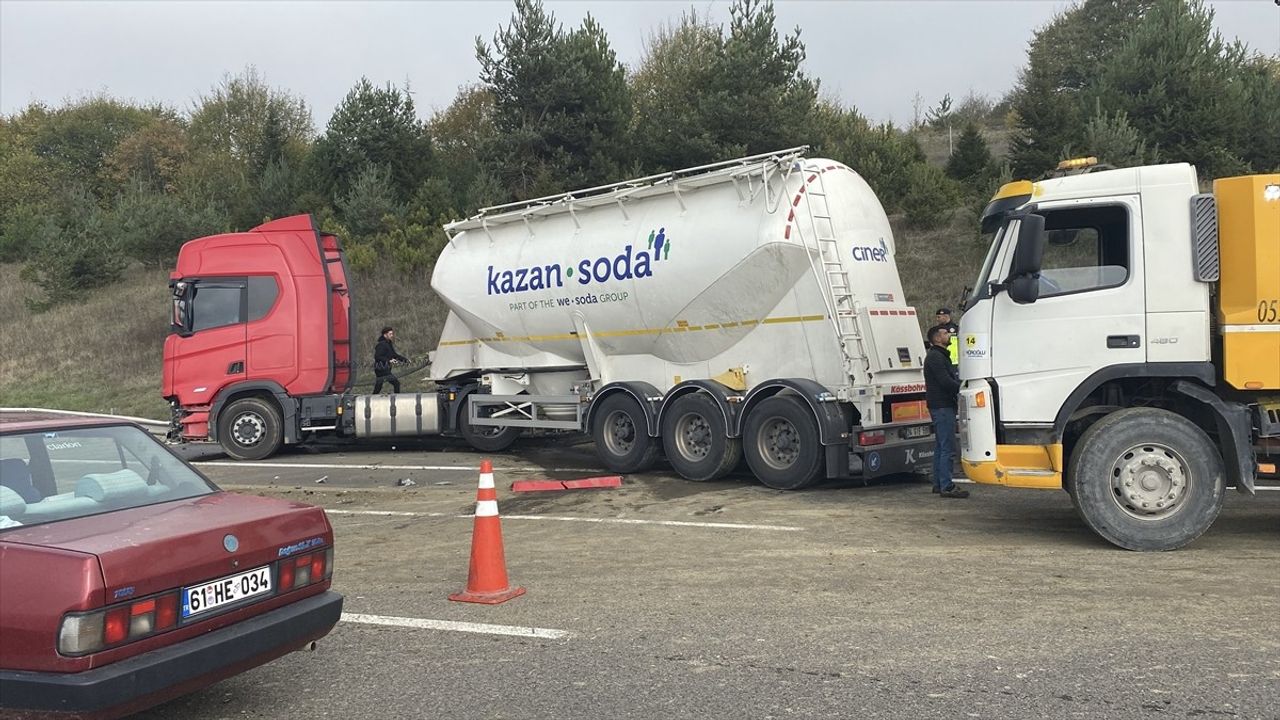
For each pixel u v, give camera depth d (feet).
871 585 20.21
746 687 14.65
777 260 33.32
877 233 34.96
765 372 34.86
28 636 11.26
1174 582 19.66
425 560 24.32
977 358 24.89
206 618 12.64
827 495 32.19
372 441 54.54
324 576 14.82
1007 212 24.85
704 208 35.94
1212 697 13.62
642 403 37.40
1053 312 23.99
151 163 168.55
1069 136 69.77
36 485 13.78
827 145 77.97
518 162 89.86
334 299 50.42
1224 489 22.40
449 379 48.57
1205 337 22.74
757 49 79.25
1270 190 22.17
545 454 47.37
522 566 23.09
